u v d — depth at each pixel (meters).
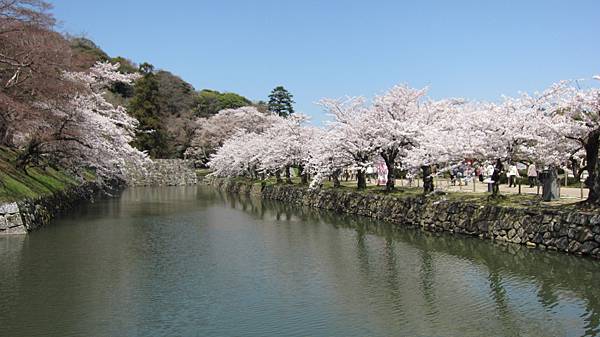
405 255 11.87
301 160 28.64
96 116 18.70
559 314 7.62
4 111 14.20
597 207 10.92
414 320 7.39
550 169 13.01
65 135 16.98
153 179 46.94
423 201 16.17
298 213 21.48
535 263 10.59
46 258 11.08
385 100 19.20
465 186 19.64
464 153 13.72
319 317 7.51
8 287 8.82
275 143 30.19
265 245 13.28
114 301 8.13
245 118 51.69
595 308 7.86
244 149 37.03
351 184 25.84
